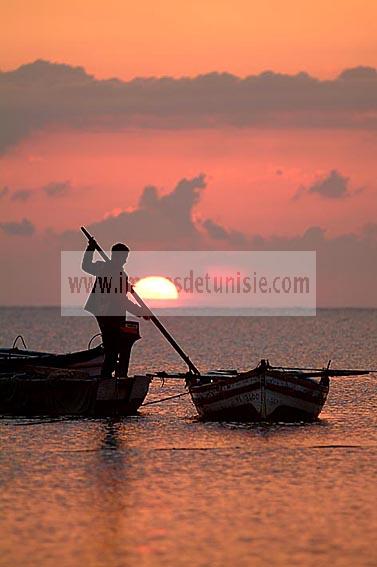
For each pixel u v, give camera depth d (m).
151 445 36.44
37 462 33.31
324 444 36.78
